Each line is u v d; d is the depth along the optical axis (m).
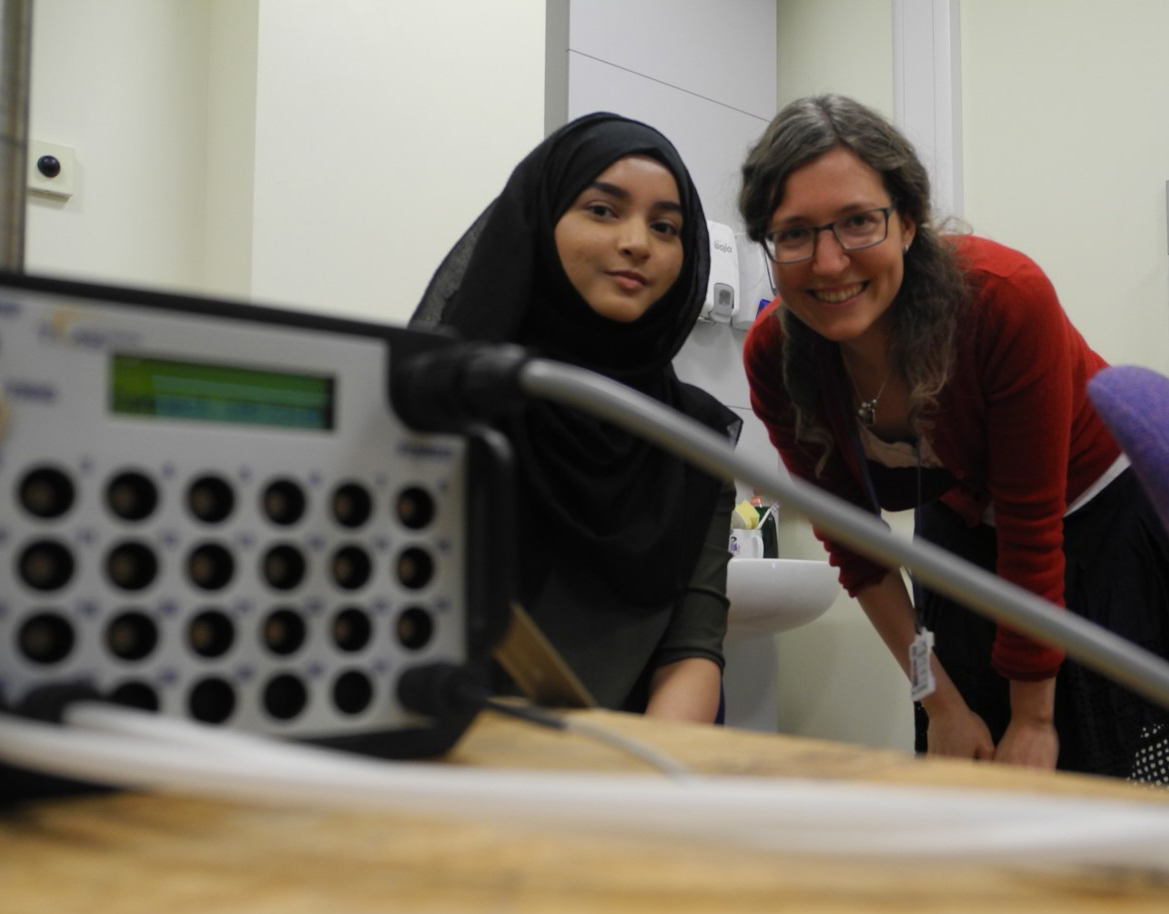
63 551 0.32
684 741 0.46
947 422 1.25
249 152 1.74
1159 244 1.98
